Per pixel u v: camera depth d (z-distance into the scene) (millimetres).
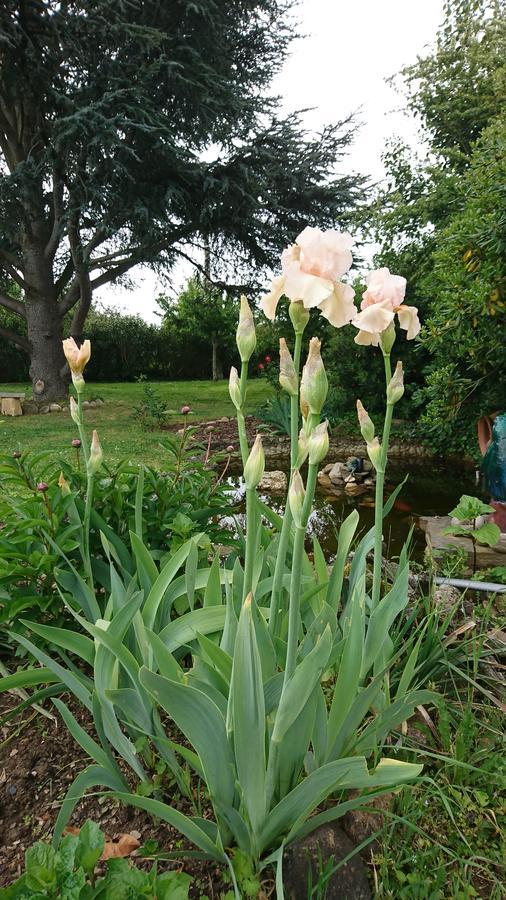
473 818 1532
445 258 5508
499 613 2760
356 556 2047
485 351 5492
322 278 1122
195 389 18094
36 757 1736
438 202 8859
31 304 13117
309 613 1884
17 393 12320
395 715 1535
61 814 1232
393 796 1553
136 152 11312
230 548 3299
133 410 12422
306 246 1131
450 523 4633
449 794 1588
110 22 10375
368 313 1436
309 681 1149
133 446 8070
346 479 7445
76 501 2312
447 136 11391
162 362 24344
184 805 1551
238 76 13883
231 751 1281
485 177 5059
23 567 2033
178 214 13250
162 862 1390
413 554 4520
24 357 20328
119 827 1493
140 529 2008
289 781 1379
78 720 1894
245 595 1419
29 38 9391
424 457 8891
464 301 5266
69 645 1615
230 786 1302
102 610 2297
